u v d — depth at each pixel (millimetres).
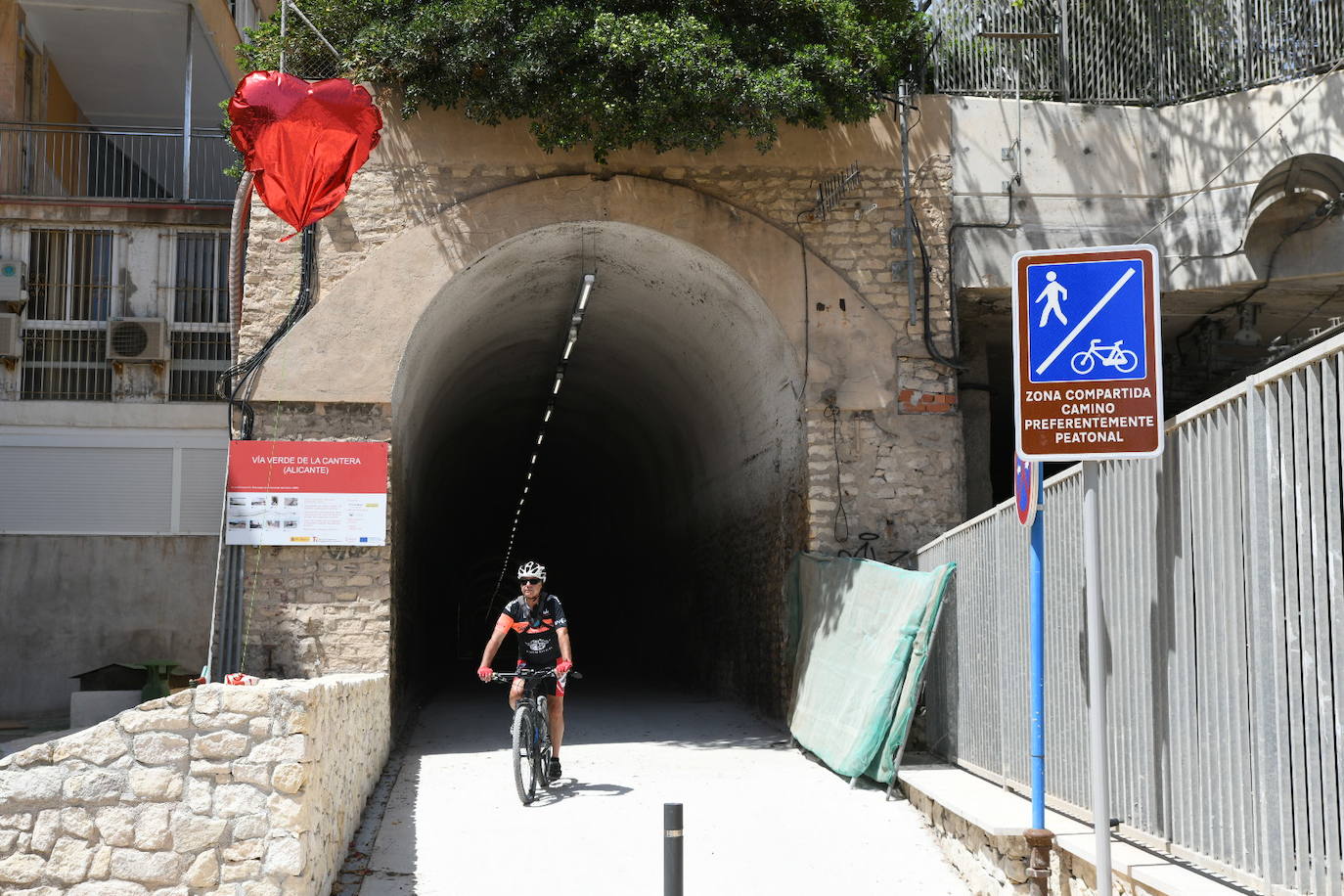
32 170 15734
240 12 18672
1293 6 11922
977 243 12156
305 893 5383
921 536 11734
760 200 12047
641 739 11836
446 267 11562
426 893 6160
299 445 11102
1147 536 5402
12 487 14312
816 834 7473
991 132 12289
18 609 14172
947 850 7047
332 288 11406
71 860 5188
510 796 8594
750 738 11844
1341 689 3760
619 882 6359
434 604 24250
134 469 14531
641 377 19375
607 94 10680
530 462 31172
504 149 11758
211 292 14852
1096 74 12484
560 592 36875
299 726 5375
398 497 12125
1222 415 4660
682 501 20297
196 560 14492
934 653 9703
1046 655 6812
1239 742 4477
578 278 14508
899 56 12164
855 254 12078
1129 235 12234
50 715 14055
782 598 12766
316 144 8562
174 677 14273
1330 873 3809
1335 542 3795
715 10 11180
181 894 5191
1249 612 4426
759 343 12867
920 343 12000
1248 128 11898
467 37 10742
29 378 14500
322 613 10984
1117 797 5750
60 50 17297
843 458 11781
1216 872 4707
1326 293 12258
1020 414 4938
